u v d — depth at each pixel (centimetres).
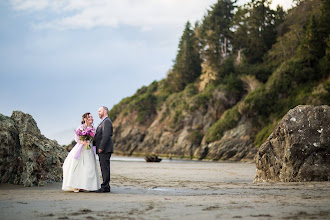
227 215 434
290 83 4706
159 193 761
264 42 6500
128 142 7694
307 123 1096
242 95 5947
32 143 945
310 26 4809
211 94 6222
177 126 6481
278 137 1139
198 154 5225
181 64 8231
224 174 1650
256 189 833
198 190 830
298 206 496
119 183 1059
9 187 854
